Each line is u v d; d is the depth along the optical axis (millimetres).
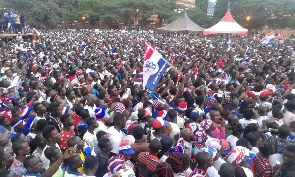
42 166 4180
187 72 12625
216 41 34906
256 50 24766
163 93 9039
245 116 6781
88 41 30375
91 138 5488
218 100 8312
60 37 36500
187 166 4422
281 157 5004
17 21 29562
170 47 25078
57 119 6332
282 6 54250
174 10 67812
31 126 5848
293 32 53625
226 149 5305
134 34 43062
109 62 15375
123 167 4340
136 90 8391
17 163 4500
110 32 46812
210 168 4590
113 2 63781
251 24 54781
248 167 4812
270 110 7805
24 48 22109
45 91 9094
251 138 5535
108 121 6680
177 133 5922
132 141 5480
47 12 63812
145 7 60438
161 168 4180
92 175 4203
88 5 65125
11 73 11031
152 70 8227
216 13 60719
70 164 4102
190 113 6859
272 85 10117
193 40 34812
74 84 10211
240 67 14344
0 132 5172
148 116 6082
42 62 15000
